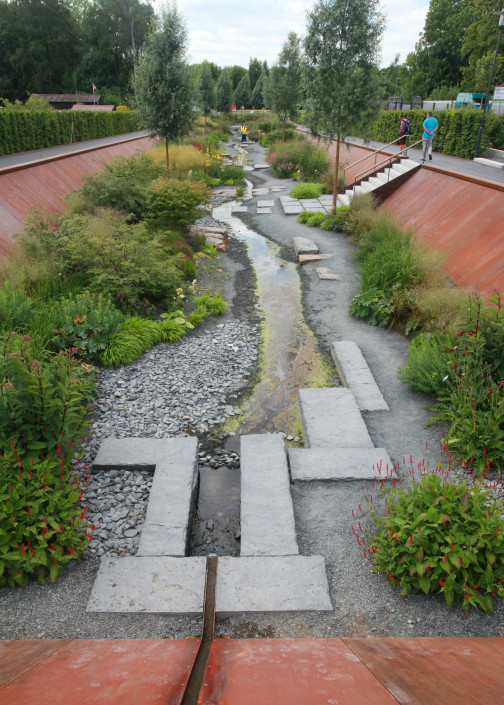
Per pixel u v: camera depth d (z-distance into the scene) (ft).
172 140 61.11
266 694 6.53
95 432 18.49
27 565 11.64
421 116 73.41
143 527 13.83
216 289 34.45
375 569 12.15
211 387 22.45
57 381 15.47
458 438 16.30
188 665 7.82
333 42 42.24
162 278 28.91
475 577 11.41
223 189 69.77
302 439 18.93
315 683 6.86
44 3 182.19
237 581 12.00
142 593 11.68
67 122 80.28
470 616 11.02
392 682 6.78
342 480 15.67
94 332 23.08
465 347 18.51
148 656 8.37
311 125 47.19
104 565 12.47
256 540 13.26
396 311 26.89
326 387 22.35
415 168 47.11
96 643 9.33
